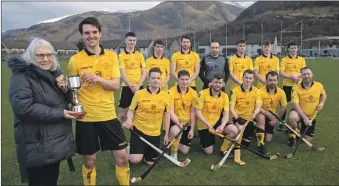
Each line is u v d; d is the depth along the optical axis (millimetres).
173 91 5414
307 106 5680
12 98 2848
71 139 3211
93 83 3336
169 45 75500
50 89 3037
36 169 3090
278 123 7004
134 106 4719
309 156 5000
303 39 67062
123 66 6699
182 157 5102
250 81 5371
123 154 3652
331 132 6277
